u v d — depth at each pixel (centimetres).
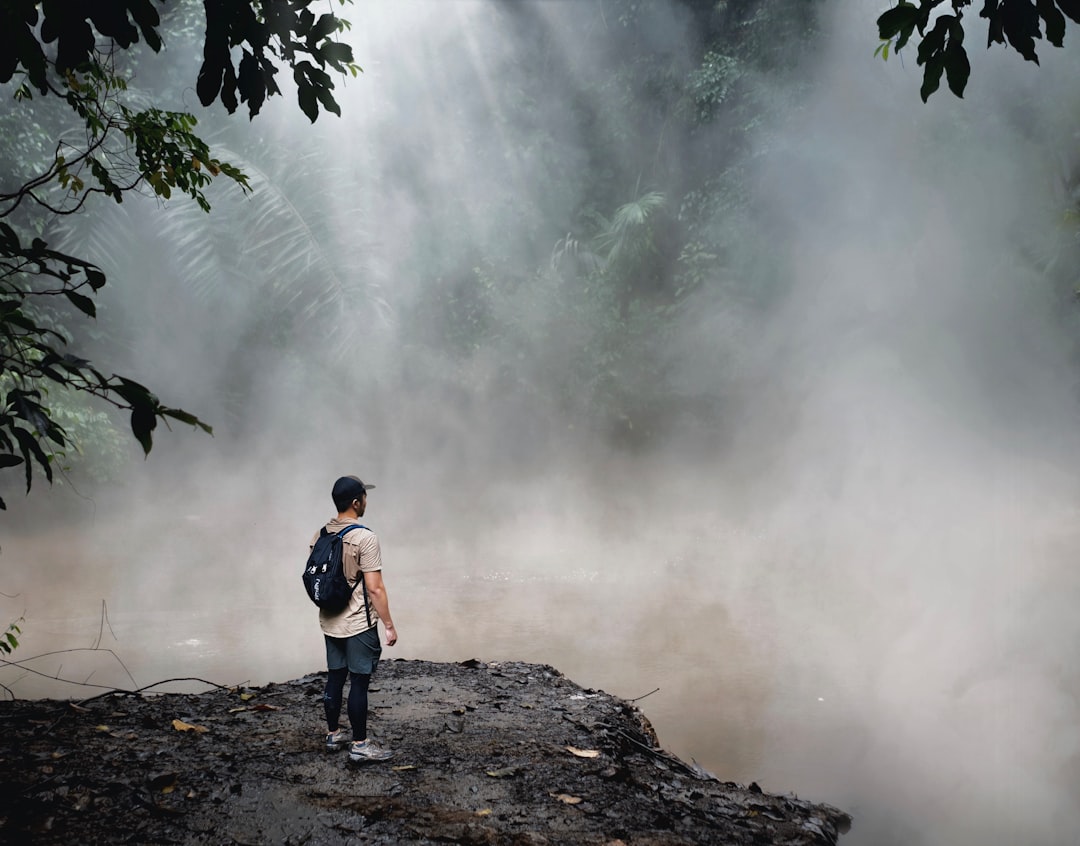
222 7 384
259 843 377
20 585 1194
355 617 482
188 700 604
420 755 497
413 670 711
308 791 434
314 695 621
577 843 395
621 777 486
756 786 530
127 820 391
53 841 365
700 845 411
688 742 696
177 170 479
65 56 349
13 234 331
